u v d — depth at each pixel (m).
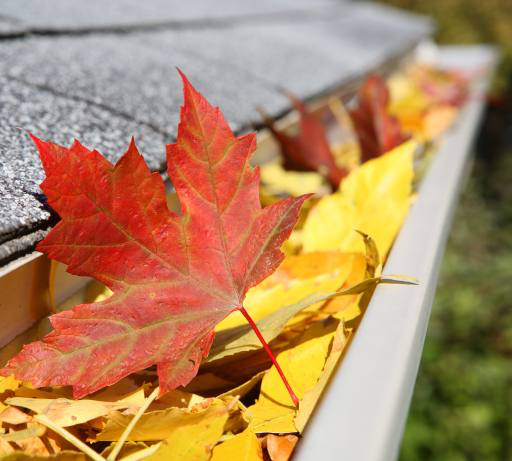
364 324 0.14
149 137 0.23
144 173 0.15
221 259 0.17
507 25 2.40
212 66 0.41
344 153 0.43
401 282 0.17
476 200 1.37
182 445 0.14
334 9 1.29
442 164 0.33
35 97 0.24
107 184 0.15
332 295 0.17
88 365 0.15
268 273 0.17
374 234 0.24
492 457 0.67
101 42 0.38
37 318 0.17
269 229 0.17
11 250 0.15
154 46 0.42
